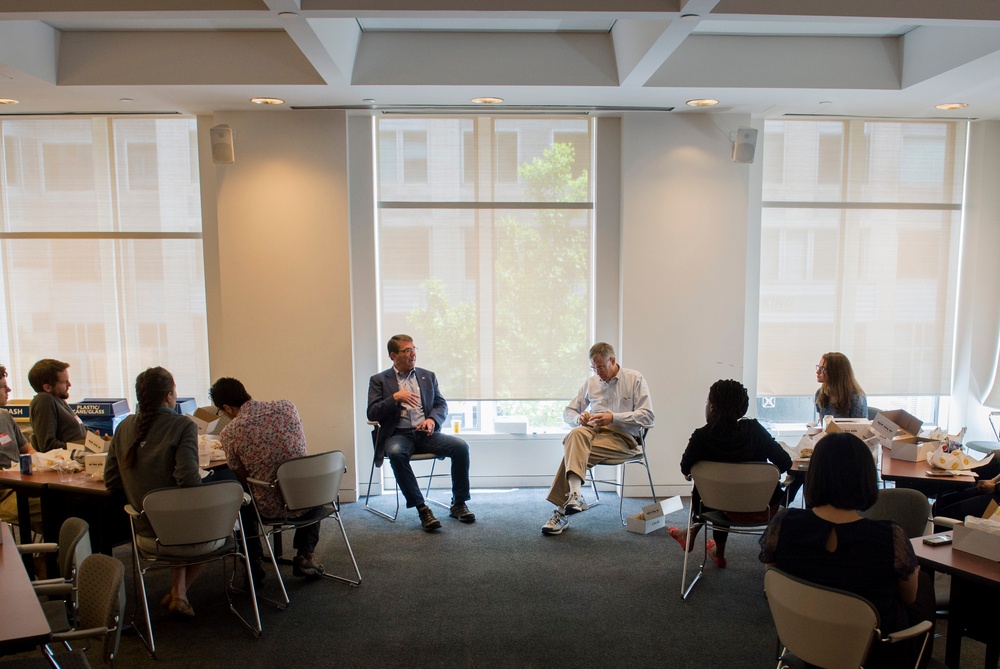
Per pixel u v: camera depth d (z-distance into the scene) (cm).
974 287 559
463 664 300
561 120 525
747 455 351
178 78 425
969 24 333
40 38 404
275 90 443
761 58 436
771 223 543
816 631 208
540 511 500
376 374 508
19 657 291
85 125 526
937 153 549
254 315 511
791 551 221
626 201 515
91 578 230
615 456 470
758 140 532
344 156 504
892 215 550
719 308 525
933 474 361
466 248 531
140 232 532
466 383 541
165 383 325
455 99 471
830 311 552
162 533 304
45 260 537
